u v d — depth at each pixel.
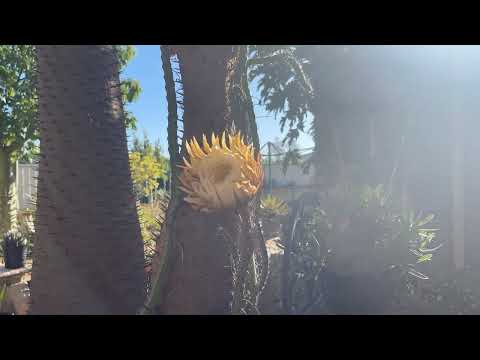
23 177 10.51
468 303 4.05
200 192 1.42
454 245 5.89
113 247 2.41
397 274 3.22
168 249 1.60
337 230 3.18
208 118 2.36
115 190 2.46
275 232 5.99
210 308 2.09
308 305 2.64
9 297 4.22
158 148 13.73
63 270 2.33
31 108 7.68
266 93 6.27
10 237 6.45
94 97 2.46
